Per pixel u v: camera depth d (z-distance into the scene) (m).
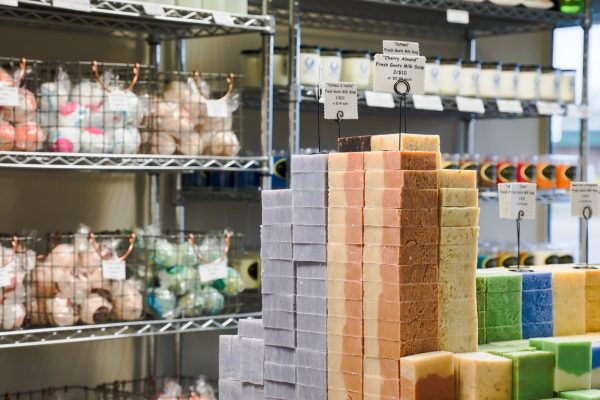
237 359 2.24
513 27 4.68
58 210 3.67
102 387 3.62
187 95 3.34
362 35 4.50
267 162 3.45
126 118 3.16
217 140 3.36
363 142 2.11
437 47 4.74
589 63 4.45
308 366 2.08
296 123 3.68
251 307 3.59
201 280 3.30
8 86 2.95
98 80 3.14
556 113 4.30
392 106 3.82
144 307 3.25
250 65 3.88
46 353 3.67
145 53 3.88
